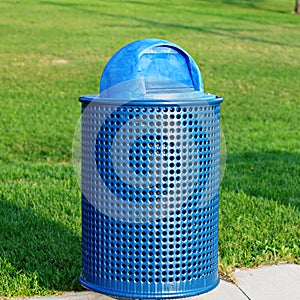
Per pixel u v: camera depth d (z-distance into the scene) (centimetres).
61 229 543
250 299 446
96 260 403
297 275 479
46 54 1705
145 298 395
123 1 3031
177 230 393
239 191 639
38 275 461
